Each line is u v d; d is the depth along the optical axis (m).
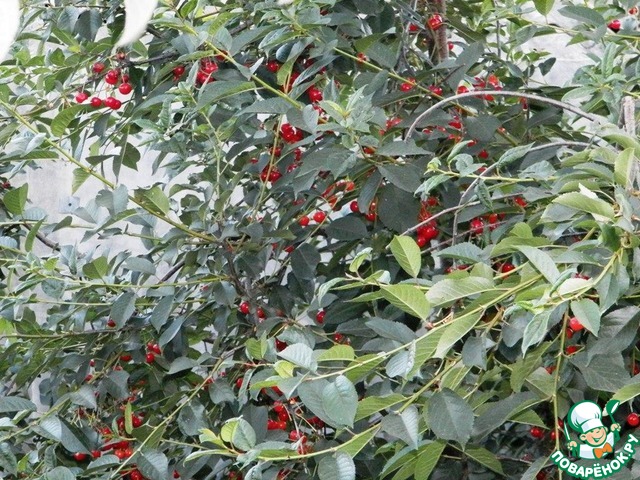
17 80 2.04
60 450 1.93
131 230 3.31
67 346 2.02
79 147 1.72
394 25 2.00
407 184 1.55
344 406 0.96
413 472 1.27
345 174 1.69
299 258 1.84
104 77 2.02
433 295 1.02
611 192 1.26
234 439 0.99
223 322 1.84
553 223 1.30
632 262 1.09
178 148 1.69
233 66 1.91
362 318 1.67
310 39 1.57
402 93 1.67
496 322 1.18
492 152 1.94
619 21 2.08
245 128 1.91
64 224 1.79
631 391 1.03
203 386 1.81
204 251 1.75
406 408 1.05
